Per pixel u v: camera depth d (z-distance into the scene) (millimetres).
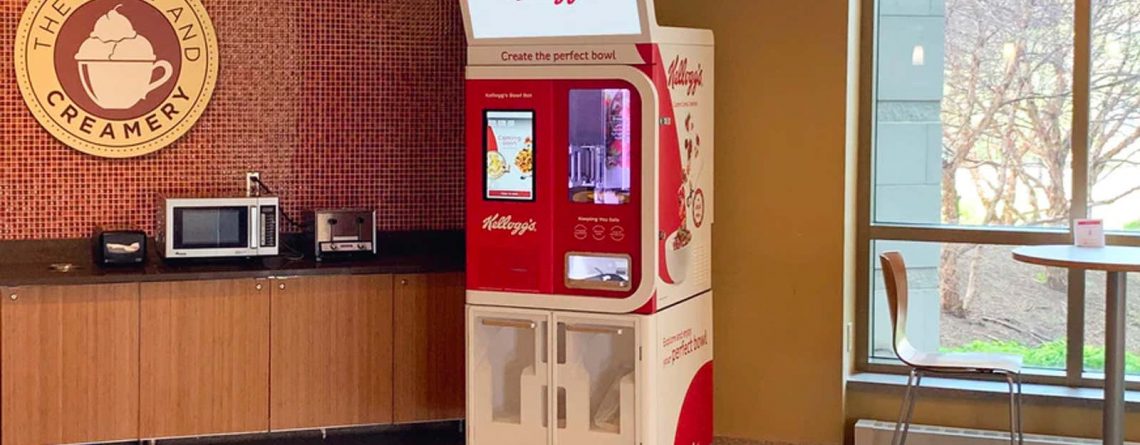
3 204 6359
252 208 6297
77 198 6461
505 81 5609
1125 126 5973
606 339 5887
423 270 6332
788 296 6301
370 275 6289
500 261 5730
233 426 6188
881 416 6285
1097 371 6113
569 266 5629
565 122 5543
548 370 5734
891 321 5977
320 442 6414
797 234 6258
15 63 6316
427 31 6840
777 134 6246
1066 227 6098
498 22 5559
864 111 6371
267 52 6660
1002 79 6176
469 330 5832
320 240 6488
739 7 6250
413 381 6398
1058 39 6055
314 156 6773
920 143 6355
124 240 6219
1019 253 5414
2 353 5859
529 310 5707
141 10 6461
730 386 6445
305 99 6734
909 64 6328
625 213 5496
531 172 5629
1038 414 6012
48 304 5883
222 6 6586
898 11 6324
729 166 6340
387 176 6875
